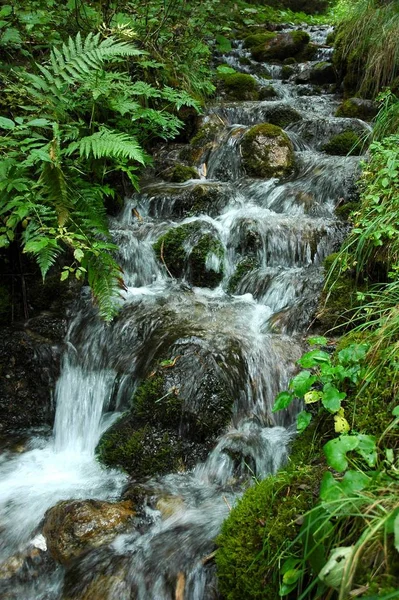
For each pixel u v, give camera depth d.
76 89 4.35
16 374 3.58
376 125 4.40
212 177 5.16
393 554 1.60
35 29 4.91
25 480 2.98
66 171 3.65
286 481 2.13
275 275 3.86
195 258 4.05
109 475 2.93
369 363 2.43
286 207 4.51
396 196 3.28
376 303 3.01
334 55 6.96
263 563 1.91
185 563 2.24
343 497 1.70
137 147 3.62
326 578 1.58
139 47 5.54
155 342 3.33
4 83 4.23
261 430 2.93
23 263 3.86
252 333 3.37
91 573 2.29
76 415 3.42
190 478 2.83
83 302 3.87
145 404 3.05
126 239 4.14
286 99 6.73
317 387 2.82
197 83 6.10
